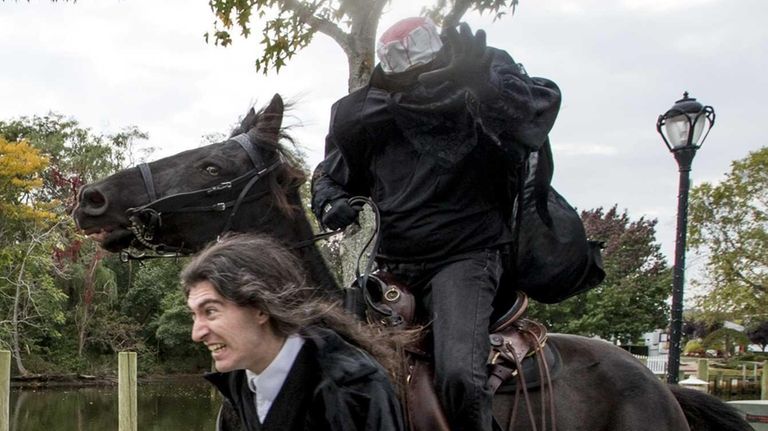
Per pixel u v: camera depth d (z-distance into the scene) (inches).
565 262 106.9
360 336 71.2
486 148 94.3
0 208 811.4
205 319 61.1
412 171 98.0
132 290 1197.7
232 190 99.3
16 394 843.4
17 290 853.8
